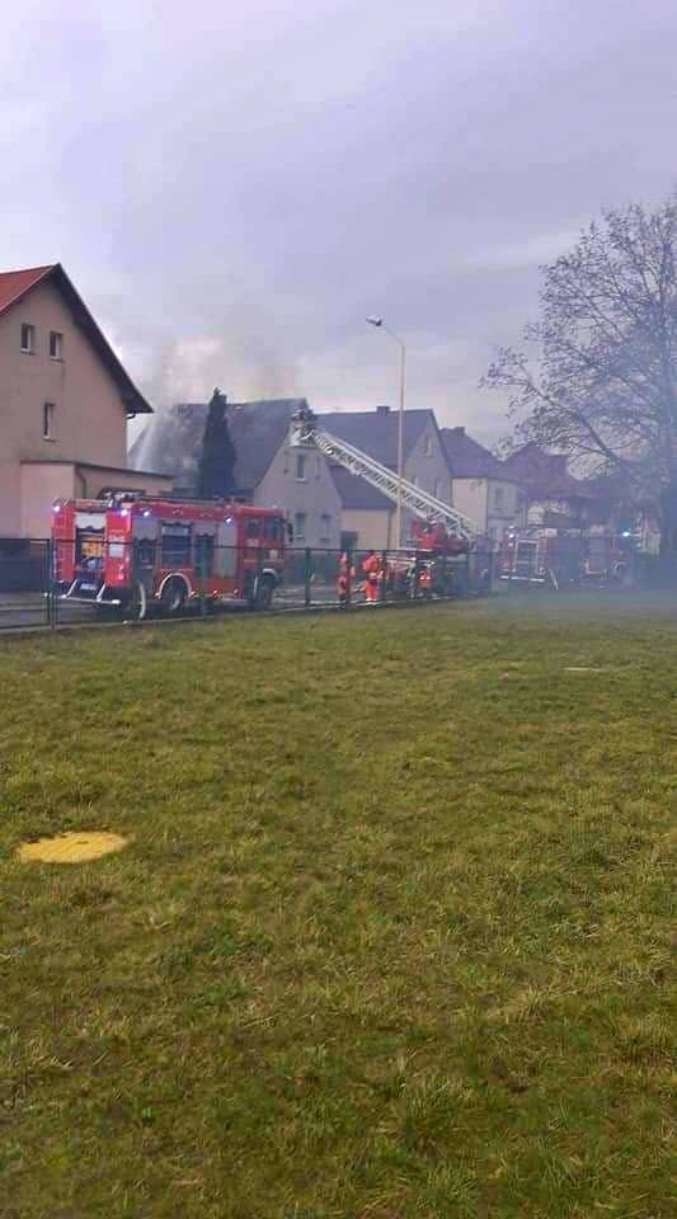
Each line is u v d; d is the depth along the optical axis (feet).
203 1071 9.88
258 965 12.33
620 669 43.50
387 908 14.30
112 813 18.78
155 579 66.49
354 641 53.42
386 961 12.52
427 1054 10.30
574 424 121.80
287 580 86.99
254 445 167.22
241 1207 8.00
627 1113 9.29
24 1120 9.05
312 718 29.32
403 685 36.88
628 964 12.49
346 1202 8.07
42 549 67.77
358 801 20.03
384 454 198.18
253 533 75.87
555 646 53.16
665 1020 11.03
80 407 118.42
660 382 119.55
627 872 16.02
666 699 34.65
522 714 30.91
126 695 32.45
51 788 20.35
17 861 15.96
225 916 13.85
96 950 12.65
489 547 121.49
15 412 109.09
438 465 212.84
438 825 18.49
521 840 17.57
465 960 12.58
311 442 123.34
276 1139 8.83
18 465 108.99
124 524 64.59
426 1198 8.12
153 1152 8.64
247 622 65.26
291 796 20.38
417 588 96.84
